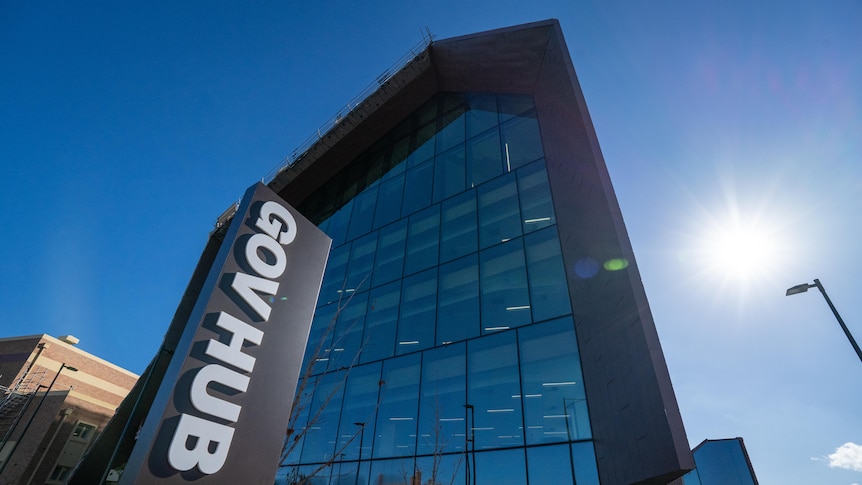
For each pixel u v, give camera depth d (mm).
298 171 30172
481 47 23188
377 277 20703
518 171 18391
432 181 22312
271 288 6418
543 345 13281
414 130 27062
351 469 14844
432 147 24266
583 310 12758
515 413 12648
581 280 13164
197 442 4855
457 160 21875
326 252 7762
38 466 32656
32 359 47469
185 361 5090
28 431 34188
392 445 14523
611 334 10852
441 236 19344
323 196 30516
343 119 28359
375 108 27891
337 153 30094
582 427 11297
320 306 22422
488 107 22750
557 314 13578
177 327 23469
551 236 15391
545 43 18844
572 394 11938
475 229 18203
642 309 9594
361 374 17297
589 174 13266
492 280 16047
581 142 14141
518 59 20688
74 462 35094
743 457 45844
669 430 7781
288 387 6152
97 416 37562
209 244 26984
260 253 6566
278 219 7113
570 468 10945
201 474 4789
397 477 13719
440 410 14227
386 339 17703
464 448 12930
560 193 15680
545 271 14805
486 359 14273
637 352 9414
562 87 16500
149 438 4496
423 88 27625
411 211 22078
